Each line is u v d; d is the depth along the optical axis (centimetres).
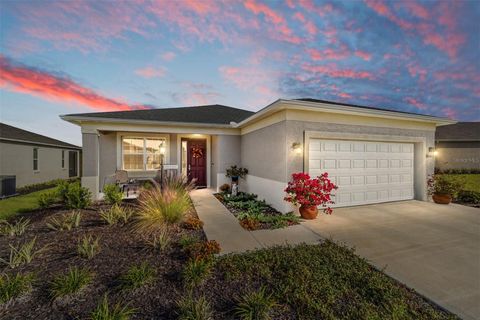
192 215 538
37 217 498
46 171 1362
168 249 336
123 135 878
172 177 664
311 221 510
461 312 210
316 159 603
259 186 720
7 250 327
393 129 691
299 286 242
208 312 203
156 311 205
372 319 194
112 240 366
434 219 527
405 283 256
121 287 236
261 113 616
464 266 299
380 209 622
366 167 672
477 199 710
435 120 705
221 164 891
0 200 796
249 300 212
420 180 738
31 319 193
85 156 715
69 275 247
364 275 269
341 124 620
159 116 880
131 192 823
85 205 570
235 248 354
